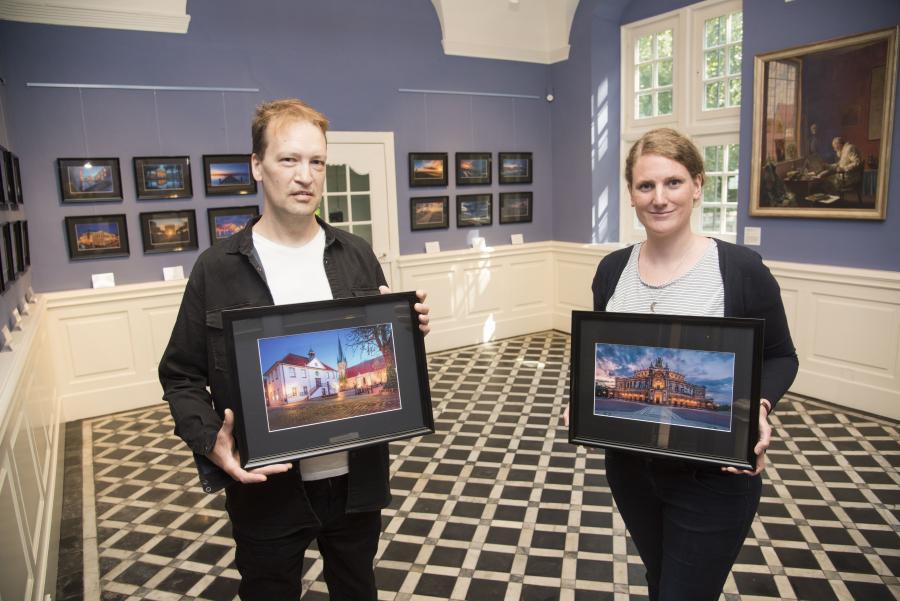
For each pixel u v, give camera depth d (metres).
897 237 3.93
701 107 5.40
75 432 4.31
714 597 1.40
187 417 1.30
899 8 3.75
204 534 2.92
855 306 4.16
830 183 4.21
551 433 3.98
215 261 1.39
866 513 2.87
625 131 6.30
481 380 5.19
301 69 5.25
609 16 6.02
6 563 1.73
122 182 4.66
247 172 5.09
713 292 1.41
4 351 2.68
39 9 4.23
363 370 1.38
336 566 1.58
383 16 5.57
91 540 2.88
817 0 4.15
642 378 1.40
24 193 4.34
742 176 4.78
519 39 6.32
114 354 4.70
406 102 5.79
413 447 3.82
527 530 2.83
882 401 4.06
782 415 4.14
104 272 4.66
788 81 4.37
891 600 2.26
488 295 6.48
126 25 4.53
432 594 2.38
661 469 1.44
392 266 5.91
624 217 6.51
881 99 3.88
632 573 2.48
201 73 4.85
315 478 1.45
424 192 6.00
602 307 1.65
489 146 6.32
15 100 4.25
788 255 4.56
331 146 5.46
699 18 5.32
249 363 1.29
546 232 6.85
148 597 2.44
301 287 1.45
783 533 2.72
